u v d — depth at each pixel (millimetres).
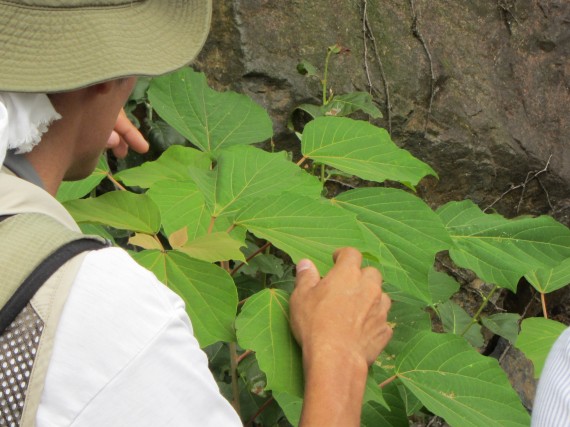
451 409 1442
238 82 2639
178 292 1289
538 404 994
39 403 713
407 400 1967
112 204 1397
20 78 776
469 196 3088
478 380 1491
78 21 822
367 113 2699
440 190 3027
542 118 3162
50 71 791
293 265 2637
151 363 757
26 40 792
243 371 1949
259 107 1939
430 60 2926
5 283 720
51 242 751
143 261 1307
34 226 762
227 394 2088
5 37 787
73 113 889
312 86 2703
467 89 3016
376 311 1199
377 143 1740
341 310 1161
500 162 3062
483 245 1803
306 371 1123
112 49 831
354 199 1668
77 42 815
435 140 2928
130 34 869
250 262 2283
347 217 1417
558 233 1814
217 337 1262
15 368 713
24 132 814
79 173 991
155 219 1393
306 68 2578
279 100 2668
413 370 1526
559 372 980
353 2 2830
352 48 2803
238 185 1519
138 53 860
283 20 2707
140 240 1329
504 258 1774
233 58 2631
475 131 2998
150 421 754
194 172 1516
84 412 726
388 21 2889
